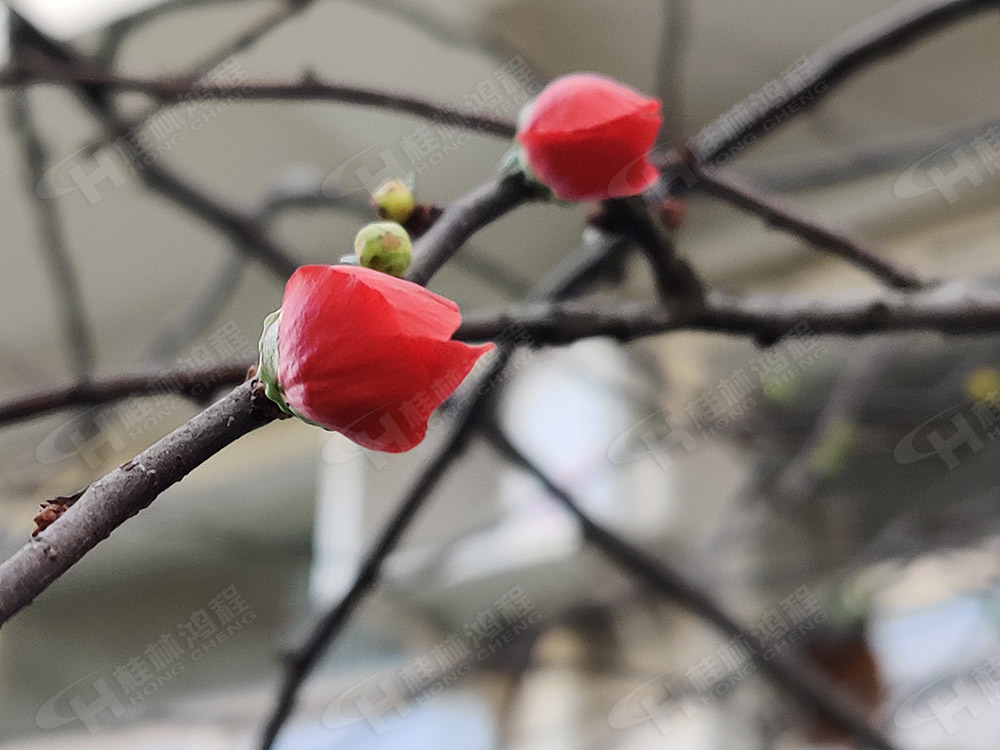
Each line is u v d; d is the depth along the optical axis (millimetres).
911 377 689
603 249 391
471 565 754
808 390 709
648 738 704
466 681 728
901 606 692
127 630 946
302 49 652
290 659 398
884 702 627
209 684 829
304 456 956
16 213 779
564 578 739
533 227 713
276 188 540
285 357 252
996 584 653
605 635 735
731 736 680
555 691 728
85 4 619
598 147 286
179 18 620
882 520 730
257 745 407
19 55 401
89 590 969
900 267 360
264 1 605
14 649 942
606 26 651
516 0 636
